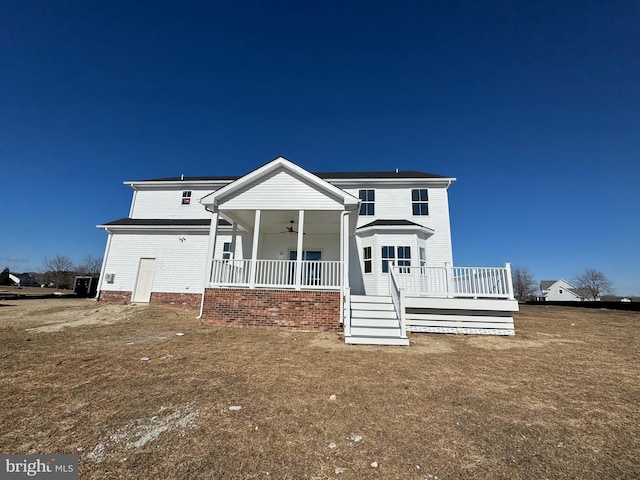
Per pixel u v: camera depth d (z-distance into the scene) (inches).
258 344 279.3
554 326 406.0
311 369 208.2
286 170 417.7
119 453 108.3
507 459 108.8
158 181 714.2
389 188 645.3
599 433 128.3
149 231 602.5
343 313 358.0
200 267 584.7
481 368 216.7
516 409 150.4
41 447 111.1
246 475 97.9
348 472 100.3
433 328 350.9
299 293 367.9
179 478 95.7
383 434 124.9
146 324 364.5
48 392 160.6
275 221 492.1
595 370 214.2
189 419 134.8
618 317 494.6
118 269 589.9
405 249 534.6
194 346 265.9
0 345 255.6
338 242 564.4
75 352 238.8
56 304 530.3
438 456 110.0
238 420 134.7
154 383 176.6
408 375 198.7
